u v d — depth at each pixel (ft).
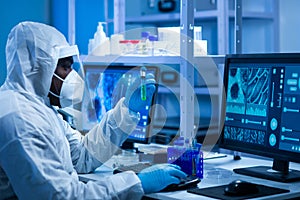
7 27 11.23
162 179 6.32
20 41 6.61
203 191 6.18
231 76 7.59
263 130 7.05
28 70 6.60
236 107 7.48
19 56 6.57
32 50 6.59
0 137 6.14
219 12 12.75
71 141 7.77
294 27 13.64
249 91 7.27
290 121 6.68
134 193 6.27
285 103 6.75
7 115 6.21
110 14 11.38
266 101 7.02
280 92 6.82
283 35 13.85
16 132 6.12
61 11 11.70
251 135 7.23
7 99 6.39
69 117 8.45
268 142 6.97
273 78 6.93
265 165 7.76
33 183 6.05
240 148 7.38
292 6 13.64
